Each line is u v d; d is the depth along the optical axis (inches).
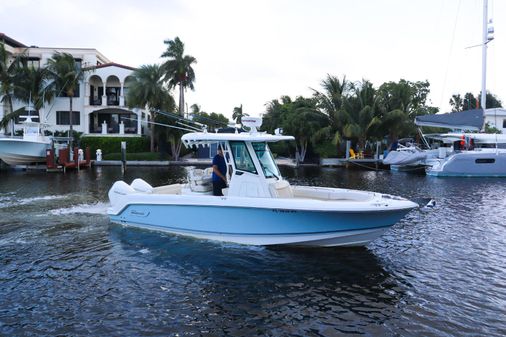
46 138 1333.7
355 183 909.2
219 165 395.5
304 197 417.1
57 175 1064.8
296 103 1694.1
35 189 745.0
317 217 337.4
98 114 1911.9
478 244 396.8
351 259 341.7
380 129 1509.6
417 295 277.3
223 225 366.9
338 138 1439.5
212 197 364.5
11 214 501.7
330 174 1147.9
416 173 1189.7
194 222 380.5
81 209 534.6
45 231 423.2
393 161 1255.5
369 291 282.7
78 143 1649.9
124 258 342.6
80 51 1863.9
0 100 1702.8
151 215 407.5
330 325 236.5
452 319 244.2
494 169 1070.4
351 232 346.3
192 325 235.5
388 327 234.7
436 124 1034.7
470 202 639.1
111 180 928.9
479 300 270.1
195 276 305.0
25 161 1264.8
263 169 375.6
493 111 1819.6
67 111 1828.2
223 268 319.6
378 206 327.6
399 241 405.1
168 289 283.0
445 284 296.5
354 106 1509.6
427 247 385.1
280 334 227.0
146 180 957.2
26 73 1626.5
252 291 280.5
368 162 1398.9
